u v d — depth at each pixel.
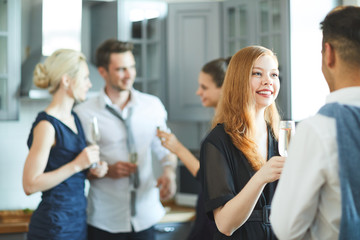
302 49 3.29
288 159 1.22
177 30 3.86
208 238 2.16
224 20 3.75
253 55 1.61
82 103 2.90
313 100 3.29
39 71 2.44
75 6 3.61
